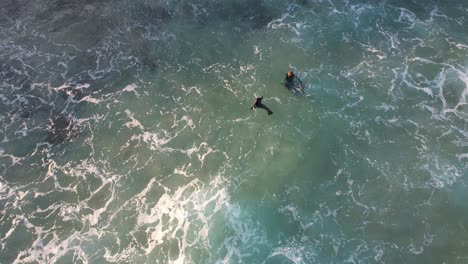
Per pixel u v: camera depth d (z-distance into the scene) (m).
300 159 22.62
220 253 19.28
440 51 26.83
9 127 24.42
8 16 30.64
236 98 25.34
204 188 21.62
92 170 22.56
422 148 22.59
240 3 31.03
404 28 28.36
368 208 20.64
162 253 19.44
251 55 27.59
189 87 26.09
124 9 31.03
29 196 21.58
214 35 29.03
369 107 24.42
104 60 27.84
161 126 24.31
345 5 30.16
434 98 24.53
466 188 21.02
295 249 19.34
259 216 20.52
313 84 25.64
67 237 20.09
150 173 22.34
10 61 27.77
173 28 29.64
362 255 19.08
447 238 19.50
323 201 21.02
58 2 31.59
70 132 24.17
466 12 29.14
